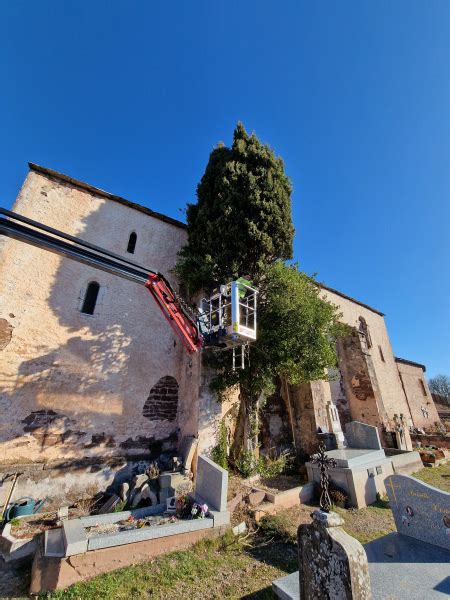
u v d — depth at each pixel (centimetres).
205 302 836
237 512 655
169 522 568
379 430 1475
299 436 1102
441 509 453
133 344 981
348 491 735
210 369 934
